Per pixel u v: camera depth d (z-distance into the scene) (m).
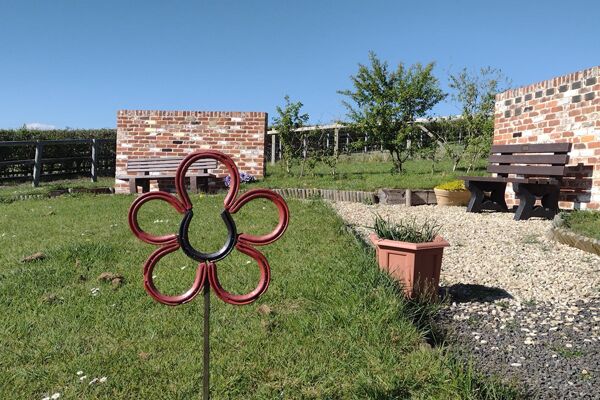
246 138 12.84
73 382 2.65
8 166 17.34
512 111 8.91
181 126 12.83
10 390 2.58
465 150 13.59
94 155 16.17
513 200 8.92
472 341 3.37
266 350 2.96
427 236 4.08
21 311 3.62
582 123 7.33
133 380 2.66
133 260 4.81
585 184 7.29
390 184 10.16
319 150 13.99
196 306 3.64
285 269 4.48
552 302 4.11
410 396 2.50
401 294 3.72
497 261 5.29
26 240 5.91
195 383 2.63
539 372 2.94
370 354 2.83
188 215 2.22
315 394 2.53
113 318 3.45
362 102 13.76
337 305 3.50
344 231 6.07
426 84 13.56
